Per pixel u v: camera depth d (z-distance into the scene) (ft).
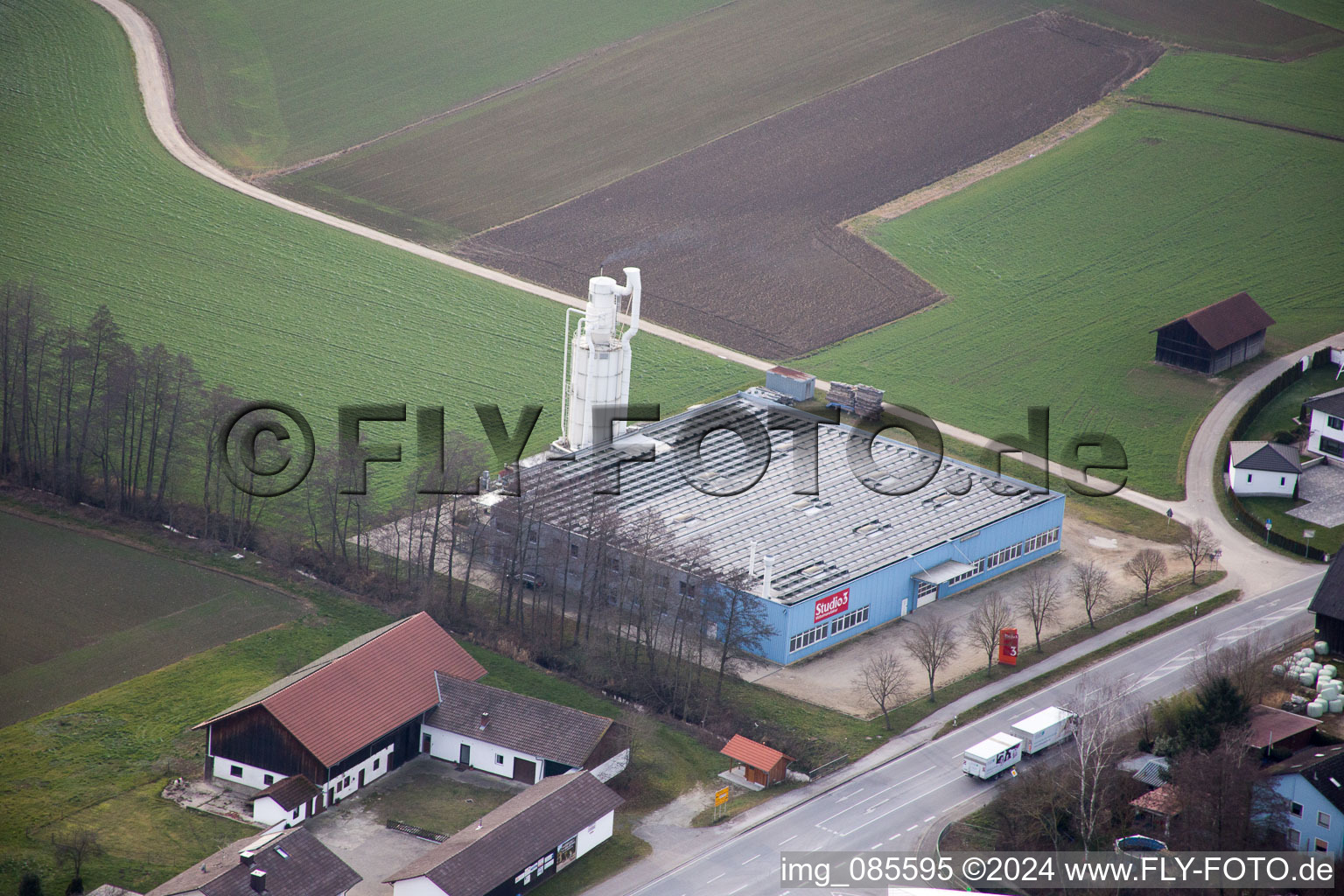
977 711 459.73
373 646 437.17
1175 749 412.98
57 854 377.30
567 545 499.10
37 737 426.51
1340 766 382.83
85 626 483.51
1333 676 458.91
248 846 359.05
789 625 482.28
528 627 495.00
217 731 410.72
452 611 501.56
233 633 484.33
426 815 404.98
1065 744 439.22
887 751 440.04
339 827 397.80
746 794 420.36
